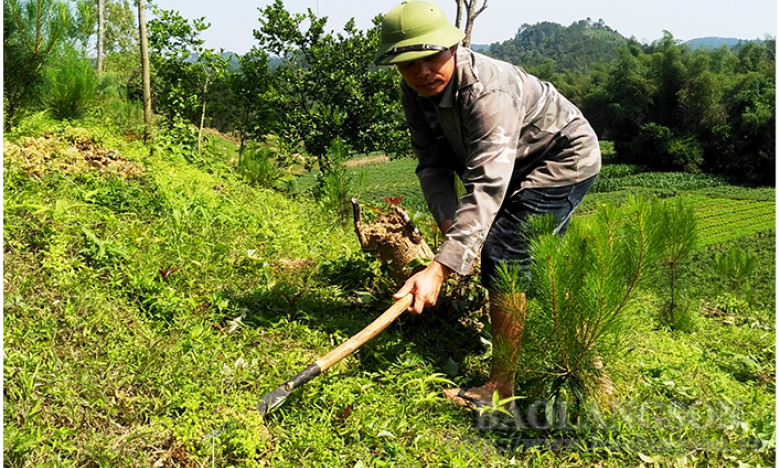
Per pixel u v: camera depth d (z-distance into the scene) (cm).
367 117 1175
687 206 545
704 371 478
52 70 885
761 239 3753
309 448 306
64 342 348
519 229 374
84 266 414
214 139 1125
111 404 309
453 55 346
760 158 6712
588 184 384
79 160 611
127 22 2952
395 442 323
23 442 269
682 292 584
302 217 707
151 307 398
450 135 375
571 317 344
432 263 337
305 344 396
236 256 501
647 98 8025
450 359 407
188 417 305
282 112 1209
